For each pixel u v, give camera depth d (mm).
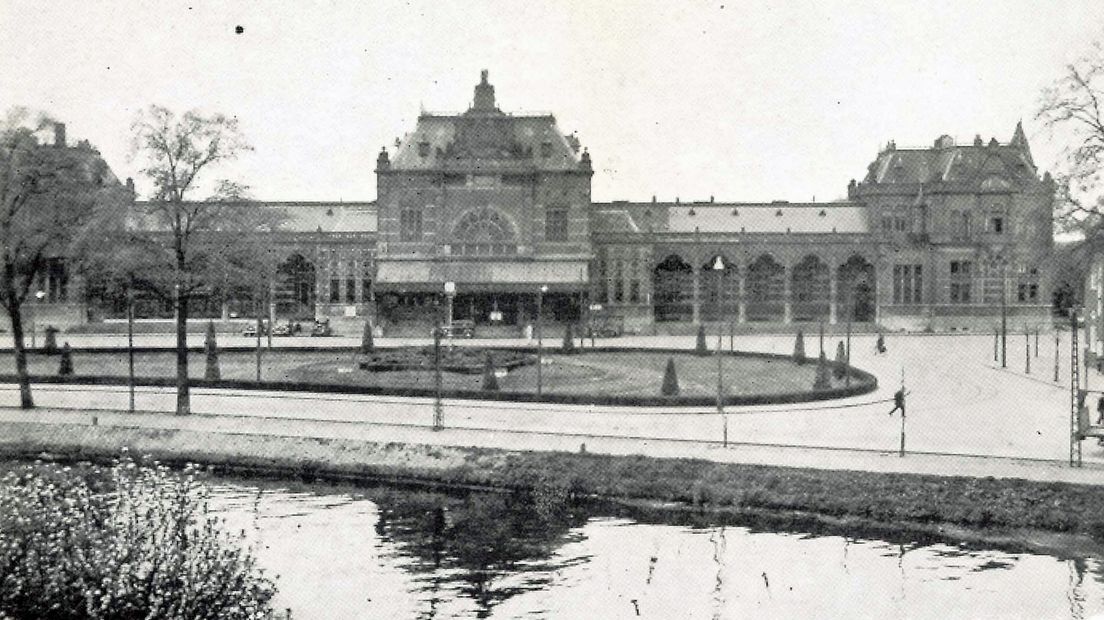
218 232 60531
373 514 42625
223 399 64562
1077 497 40438
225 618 26266
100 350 94375
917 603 32594
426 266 125062
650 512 42625
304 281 132750
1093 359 86438
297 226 136750
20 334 60562
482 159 126062
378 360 81438
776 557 37094
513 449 48781
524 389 68312
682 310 137875
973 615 31594
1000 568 35688
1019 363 91312
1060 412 60625
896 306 135125
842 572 35500
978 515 40156
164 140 59562
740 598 33281
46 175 60719
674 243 133875
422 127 128625
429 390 65438
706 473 44500
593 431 53188
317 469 49219
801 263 137750
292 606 32250
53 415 57812
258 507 43594
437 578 35000
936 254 136000
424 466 47938
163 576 25953
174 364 84688
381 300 124438
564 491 44906
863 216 140625
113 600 25547
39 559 25922
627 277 131375
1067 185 47719
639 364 86812
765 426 54750
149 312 128250
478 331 121438
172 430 53406
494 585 34406
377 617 31547
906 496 41469
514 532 40125
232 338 116312
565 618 31688
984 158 136750
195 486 29344
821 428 54219
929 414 59438
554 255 125812
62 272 121938
